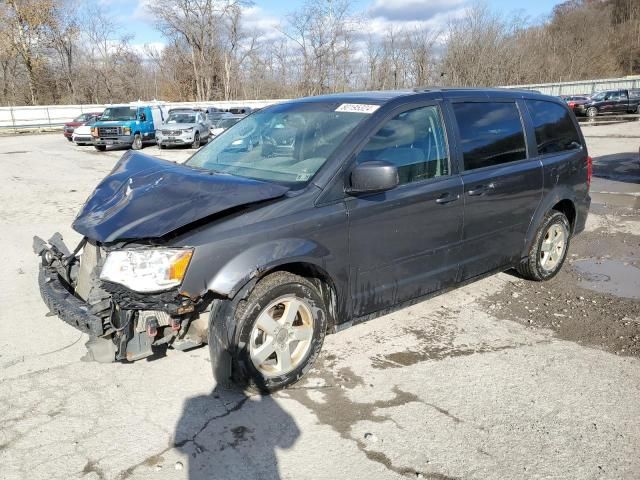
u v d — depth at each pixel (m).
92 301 3.19
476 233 4.47
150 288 2.98
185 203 3.23
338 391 3.52
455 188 4.19
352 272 3.67
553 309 4.88
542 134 5.13
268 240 3.24
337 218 3.51
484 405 3.38
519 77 50.41
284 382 3.48
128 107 23.12
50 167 15.77
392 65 45.25
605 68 62.62
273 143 4.10
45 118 37.84
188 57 55.19
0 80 49.31
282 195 3.40
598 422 3.21
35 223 8.27
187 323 3.30
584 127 26.23
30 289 5.34
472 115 4.48
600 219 8.34
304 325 3.56
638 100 33.34
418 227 3.99
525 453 2.94
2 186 11.96
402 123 3.97
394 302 4.02
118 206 3.41
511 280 5.61
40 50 48.50
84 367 3.81
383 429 3.13
